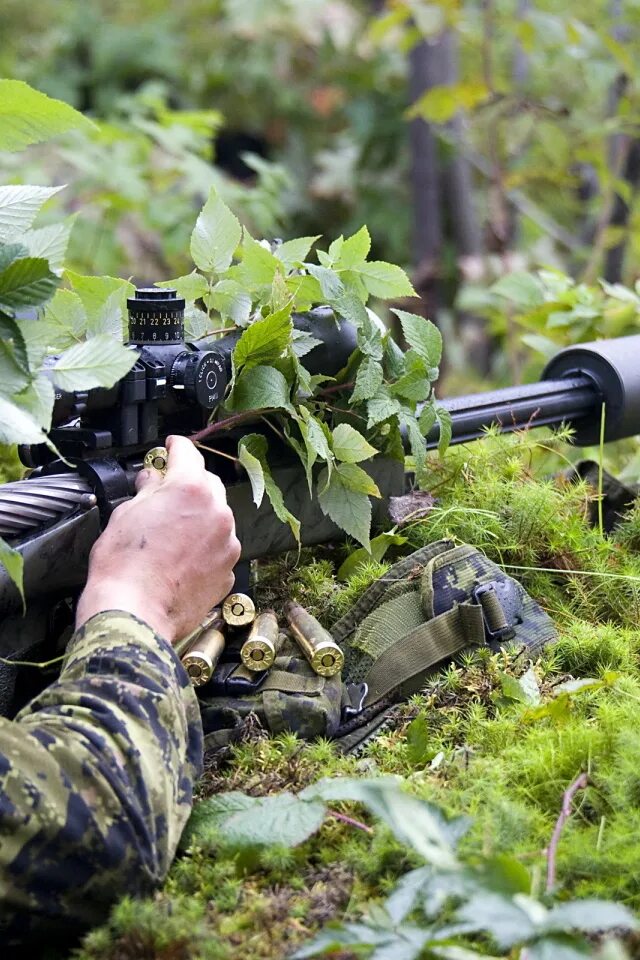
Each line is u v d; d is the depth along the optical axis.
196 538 1.44
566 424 2.24
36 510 1.44
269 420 1.72
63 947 1.26
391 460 1.91
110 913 1.21
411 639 1.67
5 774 1.17
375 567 1.87
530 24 3.97
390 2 4.12
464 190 5.47
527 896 1.08
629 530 2.09
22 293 1.30
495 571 1.75
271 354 1.63
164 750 1.27
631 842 1.28
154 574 1.40
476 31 5.37
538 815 1.35
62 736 1.21
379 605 1.75
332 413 1.80
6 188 1.50
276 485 1.73
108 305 1.58
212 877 1.28
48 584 1.46
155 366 1.53
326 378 1.74
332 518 1.74
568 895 1.22
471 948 1.18
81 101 7.85
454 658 1.69
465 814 1.30
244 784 1.45
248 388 1.63
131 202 4.18
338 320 1.78
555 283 2.78
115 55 7.73
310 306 1.78
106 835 1.19
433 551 1.78
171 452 1.52
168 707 1.30
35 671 1.53
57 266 1.61
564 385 2.18
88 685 1.28
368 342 1.78
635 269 4.35
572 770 1.43
